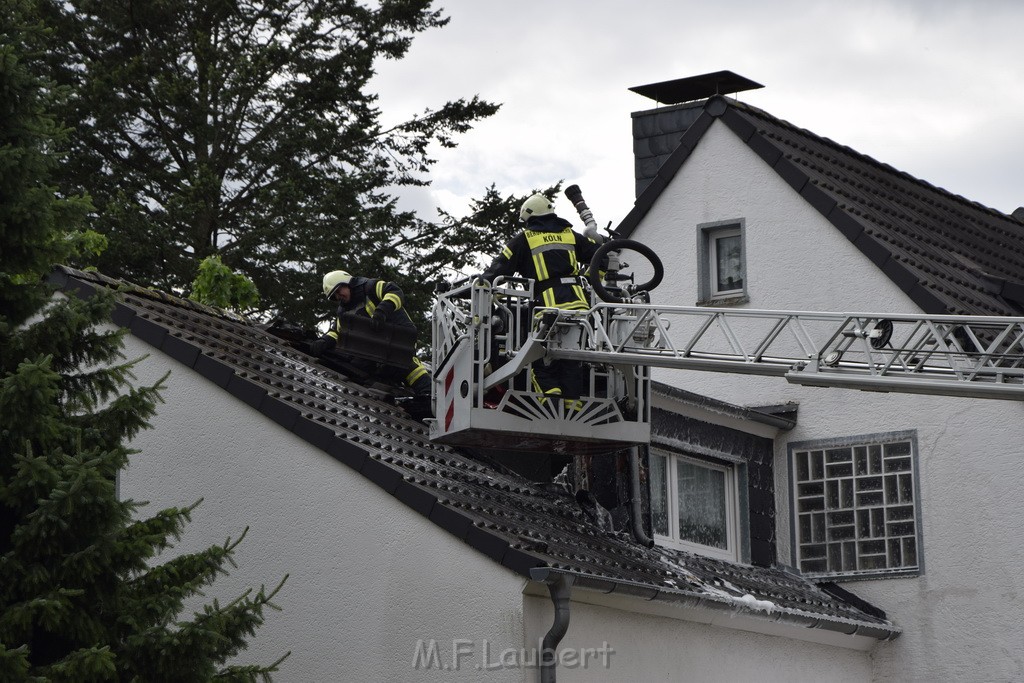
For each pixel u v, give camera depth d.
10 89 10.82
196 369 14.48
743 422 19.17
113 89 33.84
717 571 16.95
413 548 13.30
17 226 10.71
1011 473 18.28
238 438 14.24
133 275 32.34
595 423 14.86
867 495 19.17
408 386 17.27
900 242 20.89
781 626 15.91
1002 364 12.18
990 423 18.52
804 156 22.20
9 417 9.92
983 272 21.55
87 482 9.77
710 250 21.84
